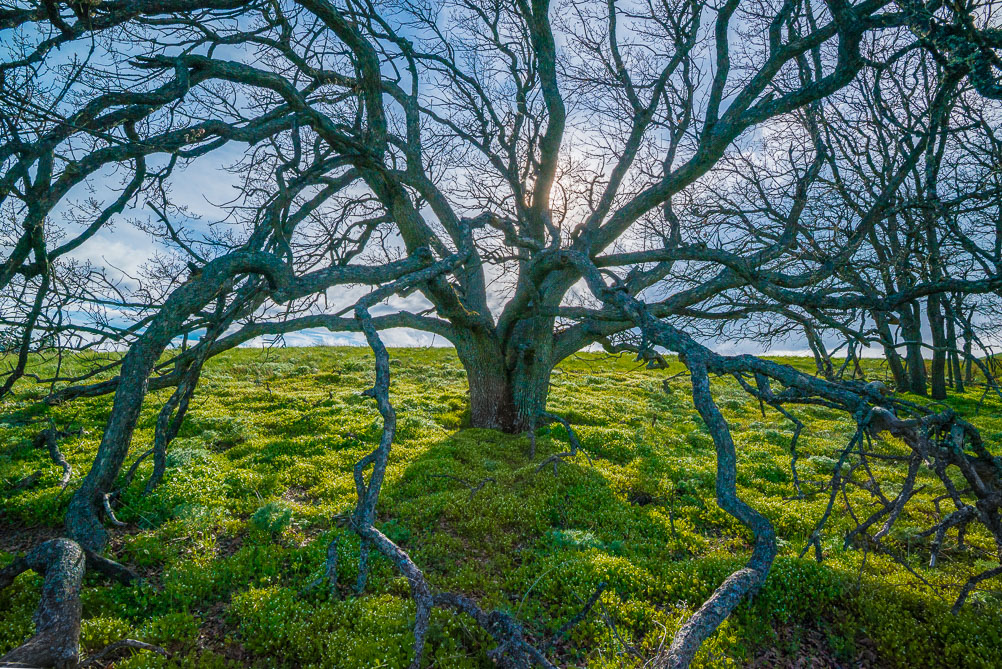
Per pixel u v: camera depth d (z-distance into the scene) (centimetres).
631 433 2052
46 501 1116
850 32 893
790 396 495
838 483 561
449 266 1029
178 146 791
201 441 1652
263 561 941
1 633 707
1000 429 2388
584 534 1110
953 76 738
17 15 546
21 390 2280
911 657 792
